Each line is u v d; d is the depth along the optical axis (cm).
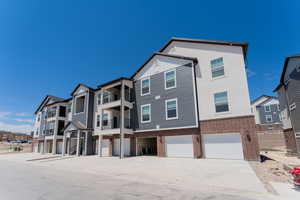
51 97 3011
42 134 2919
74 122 2205
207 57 1423
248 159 1125
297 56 1410
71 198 462
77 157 1795
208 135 1293
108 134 1797
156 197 464
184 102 1437
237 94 1242
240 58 1285
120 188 571
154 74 1681
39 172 961
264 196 454
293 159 1235
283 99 1736
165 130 1498
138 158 1442
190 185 593
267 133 2361
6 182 691
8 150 3662
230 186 560
